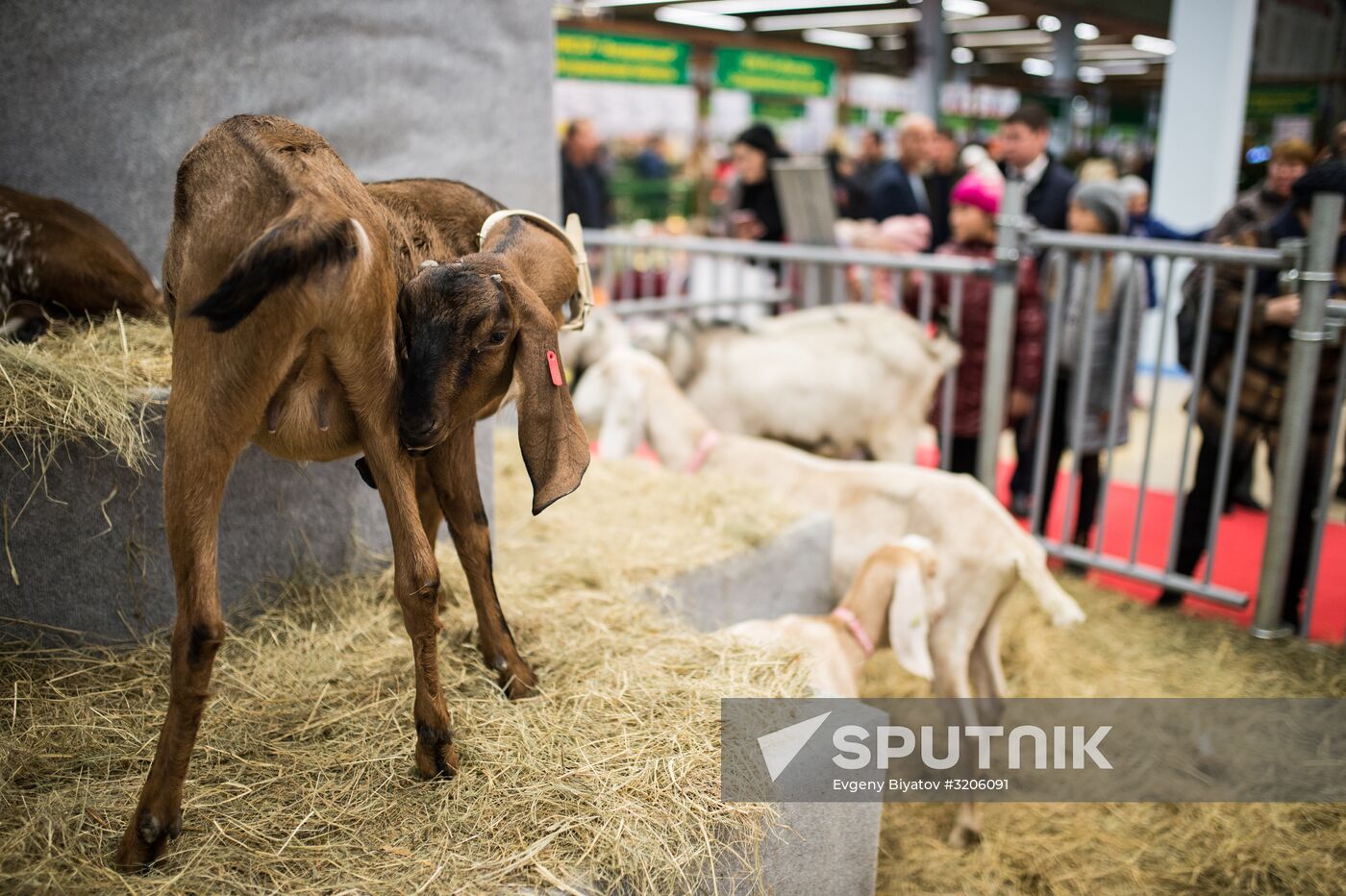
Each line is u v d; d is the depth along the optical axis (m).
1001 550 3.09
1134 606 4.20
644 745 2.03
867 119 16.33
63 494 2.22
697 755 2.00
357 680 2.25
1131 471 6.23
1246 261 3.67
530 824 1.80
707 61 12.73
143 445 2.15
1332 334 3.52
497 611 2.23
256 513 2.50
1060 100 16.16
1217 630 3.97
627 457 3.95
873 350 4.23
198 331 1.56
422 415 1.61
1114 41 15.38
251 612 2.52
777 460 3.74
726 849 1.87
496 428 4.43
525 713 2.13
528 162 3.92
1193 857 2.81
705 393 4.28
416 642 1.80
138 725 2.05
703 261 8.11
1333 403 3.68
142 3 2.85
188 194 1.68
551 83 3.96
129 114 2.91
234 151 1.66
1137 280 4.46
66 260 2.45
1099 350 4.53
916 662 2.76
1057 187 5.12
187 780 1.87
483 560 2.16
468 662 2.33
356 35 3.26
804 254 4.80
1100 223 4.40
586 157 7.68
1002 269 4.17
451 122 3.61
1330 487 3.67
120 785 1.85
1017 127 5.11
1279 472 3.69
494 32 3.68
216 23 2.97
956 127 17.00
